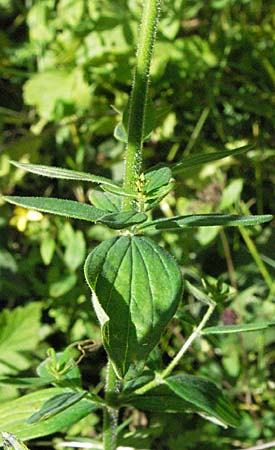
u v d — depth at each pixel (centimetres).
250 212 56
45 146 59
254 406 48
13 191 58
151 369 35
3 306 54
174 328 49
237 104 59
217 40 60
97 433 47
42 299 52
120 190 30
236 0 62
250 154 57
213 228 50
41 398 34
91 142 59
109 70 58
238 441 47
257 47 61
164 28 58
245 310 50
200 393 34
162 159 58
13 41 65
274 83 59
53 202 28
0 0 67
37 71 63
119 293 26
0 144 61
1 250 54
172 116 57
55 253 52
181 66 58
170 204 53
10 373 48
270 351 50
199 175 53
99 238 54
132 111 29
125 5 58
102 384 48
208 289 35
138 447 42
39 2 61
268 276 49
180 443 46
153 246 28
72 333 50
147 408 35
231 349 49
